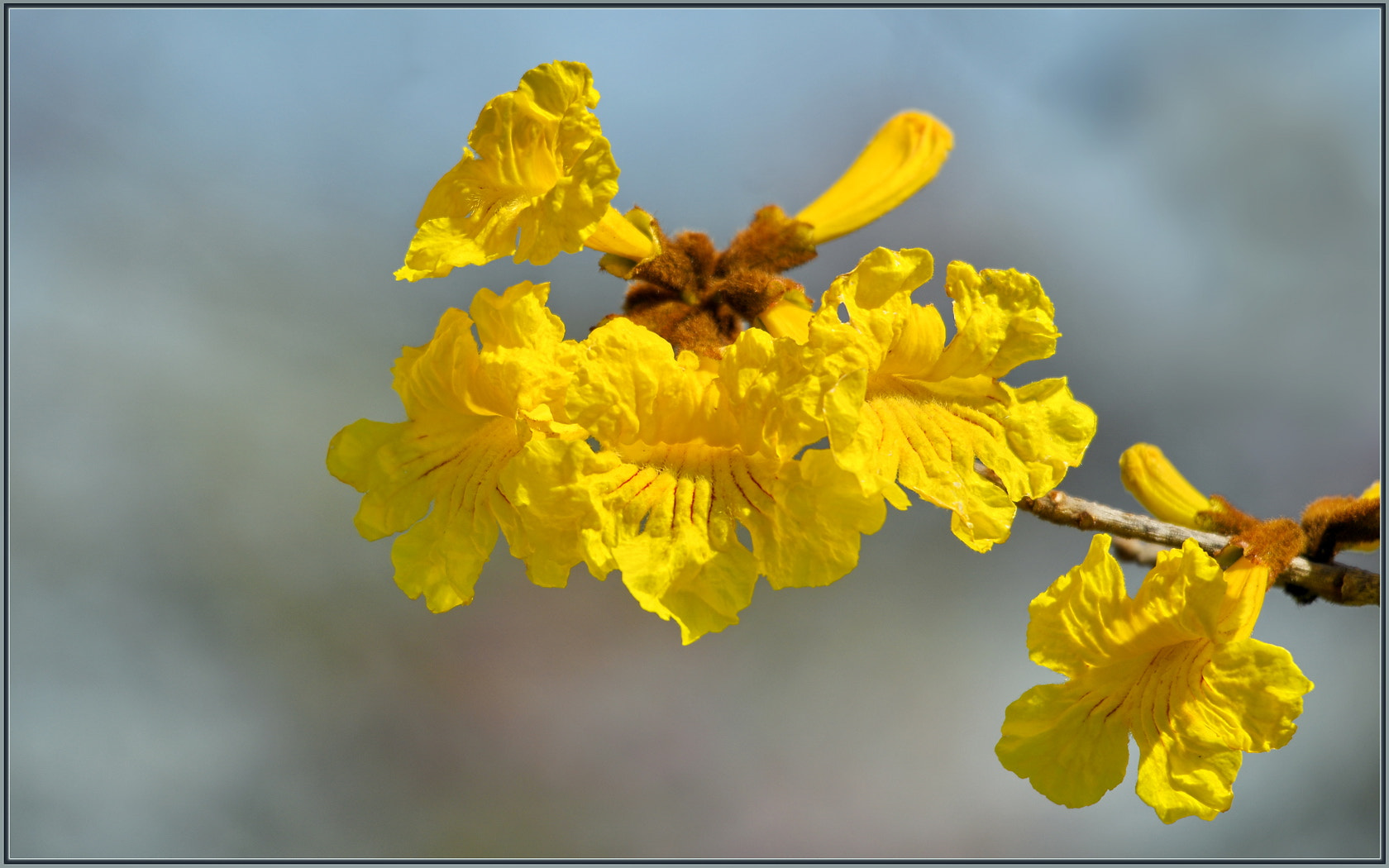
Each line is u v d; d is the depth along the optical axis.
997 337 0.96
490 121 0.96
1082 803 0.96
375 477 0.96
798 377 0.94
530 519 0.94
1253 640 0.96
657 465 0.95
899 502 0.94
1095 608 0.96
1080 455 0.96
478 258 0.95
